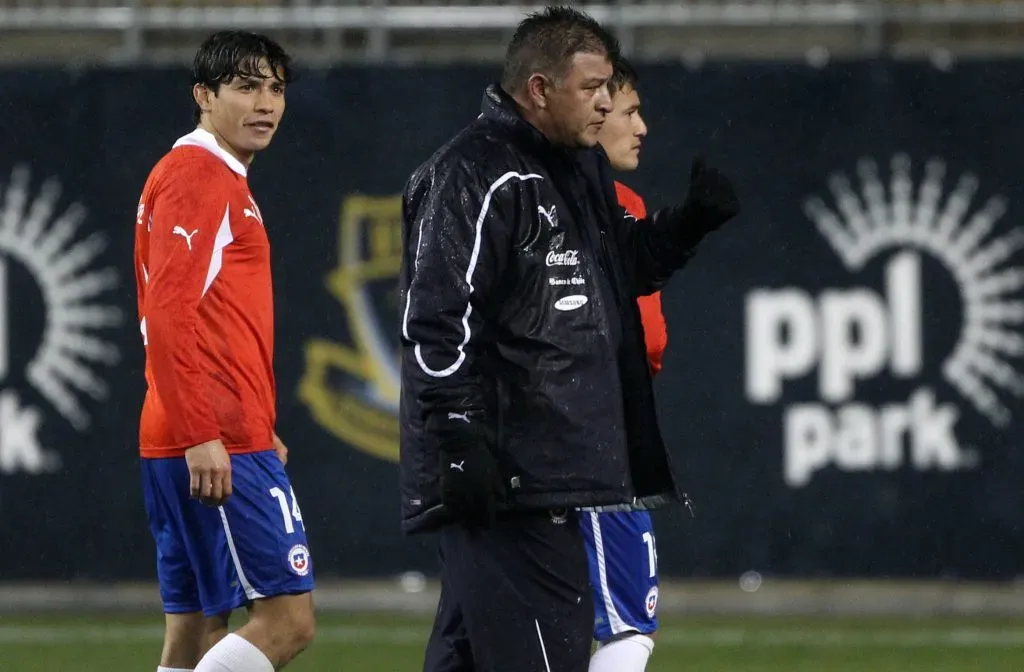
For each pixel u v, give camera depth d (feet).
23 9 118.62
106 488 111.75
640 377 50.62
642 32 122.11
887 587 109.09
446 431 47.52
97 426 111.65
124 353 111.65
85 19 117.80
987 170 107.96
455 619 52.54
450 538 50.44
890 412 108.37
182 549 59.67
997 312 107.76
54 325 111.75
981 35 118.42
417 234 49.44
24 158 112.16
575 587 49.96
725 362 109.29
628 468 49.29
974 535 108.06
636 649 60.80
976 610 106.22
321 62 112.78
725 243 109.50
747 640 97.45
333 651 93.86
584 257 49.49
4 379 111.96
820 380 108.88
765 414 109.19
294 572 57.72
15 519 111.96
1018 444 107.55
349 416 110.73
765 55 122.21
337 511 110.93
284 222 111.04
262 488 57.67
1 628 102.63
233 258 57.88
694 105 110.01
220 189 57.26
